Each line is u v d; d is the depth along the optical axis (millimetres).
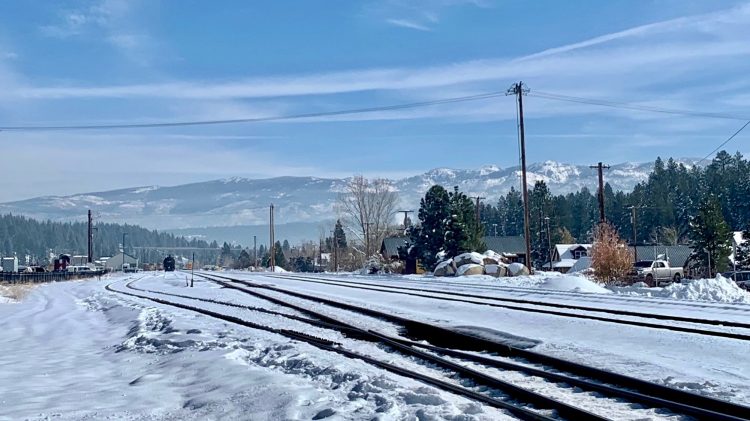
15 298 47344
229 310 27688
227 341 17562
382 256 92125
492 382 11375
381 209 102438
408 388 10555
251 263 198500
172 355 16469
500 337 17484
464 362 13992
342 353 14844
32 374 15203
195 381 12828
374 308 25875
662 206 141500
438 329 19406
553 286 34844
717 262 78938
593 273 44219
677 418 9055
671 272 76750
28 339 23438
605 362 13484
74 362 17172
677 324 18250
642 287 35406
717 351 14203
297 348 15398
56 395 12438
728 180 142000
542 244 123062
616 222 152000
